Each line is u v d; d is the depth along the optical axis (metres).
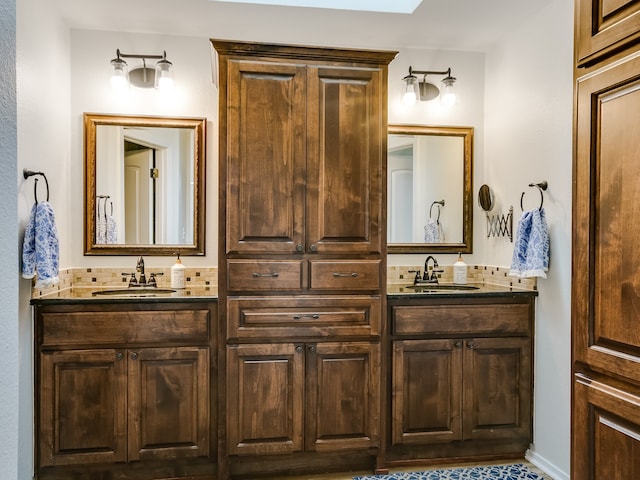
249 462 2.36
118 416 2.26
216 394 2.32
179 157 2.87
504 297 2.54
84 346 2.23
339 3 2.57
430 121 3.10
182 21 2.69
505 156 2.90
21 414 2.08
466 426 2.51
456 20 2.69
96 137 2.78
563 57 2.38
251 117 2.31
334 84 2.36
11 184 0.61
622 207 1.04
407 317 2.45
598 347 1.11
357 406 2.39
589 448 1.14
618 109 1.05
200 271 2.87
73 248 2.75
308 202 2.35
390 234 3.04
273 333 2.32
